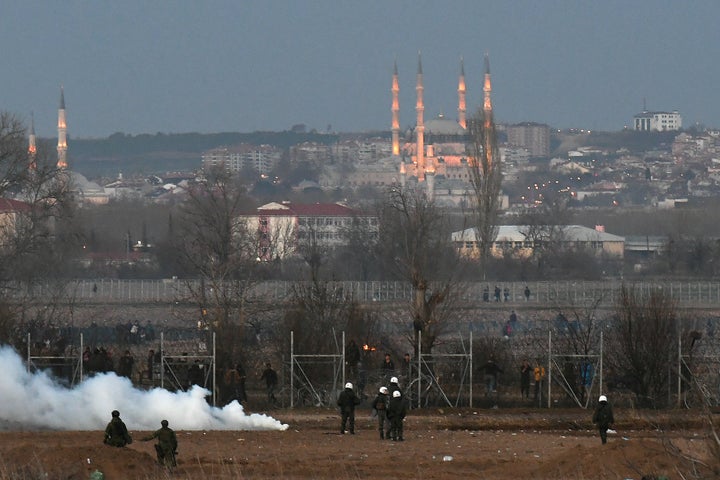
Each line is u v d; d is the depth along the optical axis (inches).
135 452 7204.7
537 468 7317.9
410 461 7770.7
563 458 7381.9
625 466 6963.6
